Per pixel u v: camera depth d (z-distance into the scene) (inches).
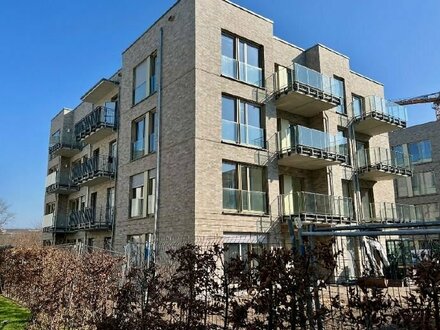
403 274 154.8
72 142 1030.4
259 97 620.4
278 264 151.3
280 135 629.9
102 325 189.3
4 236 1524.4
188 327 168.9
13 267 508.7
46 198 1147.3
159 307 192.9
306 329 149.6
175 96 584.1
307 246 170.6
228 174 562.3
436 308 125.1
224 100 583.5
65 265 325.7
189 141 537.3
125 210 680.4
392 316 135.0
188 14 583.5
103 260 314.3
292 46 730.2
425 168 1205.1
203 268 186.5
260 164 595.5
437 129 1194.6
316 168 687.1
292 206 597.6
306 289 152.2
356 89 811.4
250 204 571.5
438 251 147.5
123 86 750.5
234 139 580.1
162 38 641.0
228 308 168.7
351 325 151.4
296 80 620.4
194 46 558.6
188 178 527.5
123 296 204.1
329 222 618.5
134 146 694.5
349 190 746.2
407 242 350.6
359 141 821.9
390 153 778.8
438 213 1149.1
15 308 425.7
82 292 283.3
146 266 323.9
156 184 589.3
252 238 556.1
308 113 706.8
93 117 807.1
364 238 437.1
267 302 147.9
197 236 498.3
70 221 925.8
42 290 333.4
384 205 765.3
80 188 940.6
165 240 530.9
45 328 295.3
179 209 535.2
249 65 624.7
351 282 162.2
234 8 621.3
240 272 162.6
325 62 743.7
